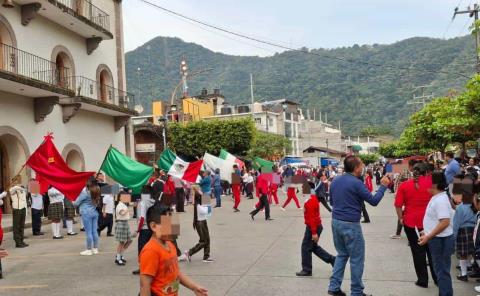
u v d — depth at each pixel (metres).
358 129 111.81
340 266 7.23
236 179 21.64
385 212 19.17
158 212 4.21
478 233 7.90
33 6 20.42
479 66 25.59
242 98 115.75
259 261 10.16
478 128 20.08
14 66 19.84
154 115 57.19
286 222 16.88
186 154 43.16
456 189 8.15
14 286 8.77
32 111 21.11
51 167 12.22
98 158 26.67
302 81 119.25
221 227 15.99
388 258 10.10
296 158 59.47
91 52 26.48
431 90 69.31
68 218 15.87
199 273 9.16
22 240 13.65
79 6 25.42
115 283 8.71
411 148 42.44
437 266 6.61
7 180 20.47
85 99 23.56
